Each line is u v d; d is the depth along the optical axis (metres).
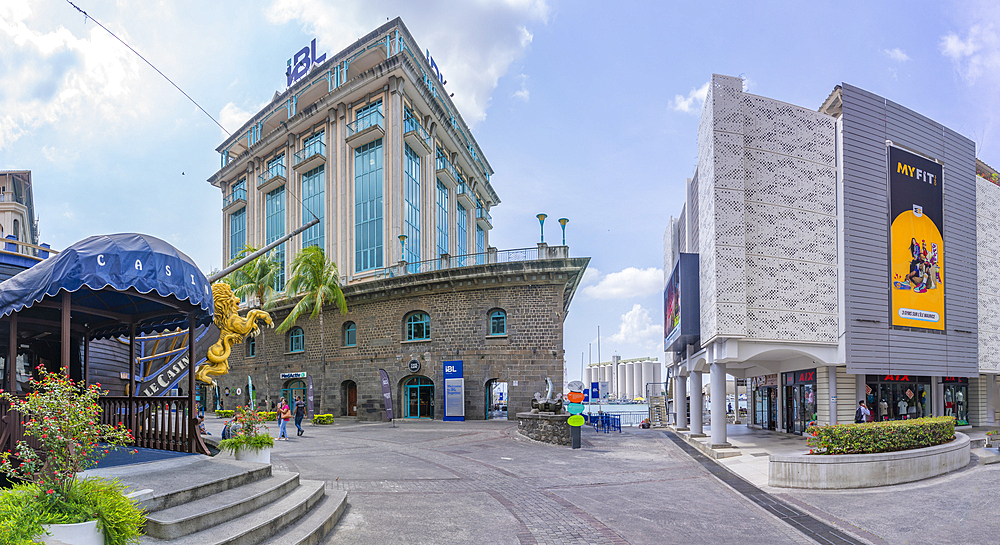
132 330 12.38
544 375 29.36
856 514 9.45
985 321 22.64
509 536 7.99
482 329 30.50
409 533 7.97
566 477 13.24
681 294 20.69
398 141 39.28
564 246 29.88
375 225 39.31
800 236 17.95
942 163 20.34
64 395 5.80
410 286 32.34
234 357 44.75
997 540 7.80
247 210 51.56
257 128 53.19
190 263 10.15
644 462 16.19
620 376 149.25
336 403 35.19
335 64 44.78
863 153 18.53
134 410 11.84
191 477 7.94
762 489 11.95
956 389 24.66
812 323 17.69
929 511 9.39
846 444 12.12
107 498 5.46
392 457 15.62
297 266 33.56
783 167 18.12
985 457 14.84
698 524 8.97
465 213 55.41
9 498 5.00
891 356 18.17
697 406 22.86
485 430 24.52
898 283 18.64
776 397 25.84
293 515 7.63
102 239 9.12
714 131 17.61
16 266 15.12
